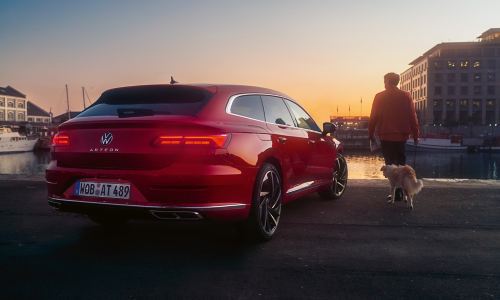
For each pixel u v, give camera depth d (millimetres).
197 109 3326
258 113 3994
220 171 3119
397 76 5945
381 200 5938
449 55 109812
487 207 5410
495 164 87812
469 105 108938
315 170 5020
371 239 3842
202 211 3090
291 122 4664
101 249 3504
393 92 5926
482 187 7070
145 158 3133
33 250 3471
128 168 3201
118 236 3939
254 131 3621
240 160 3301
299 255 3334
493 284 2721
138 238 3863
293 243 3701
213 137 3119
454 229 4250
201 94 3535
